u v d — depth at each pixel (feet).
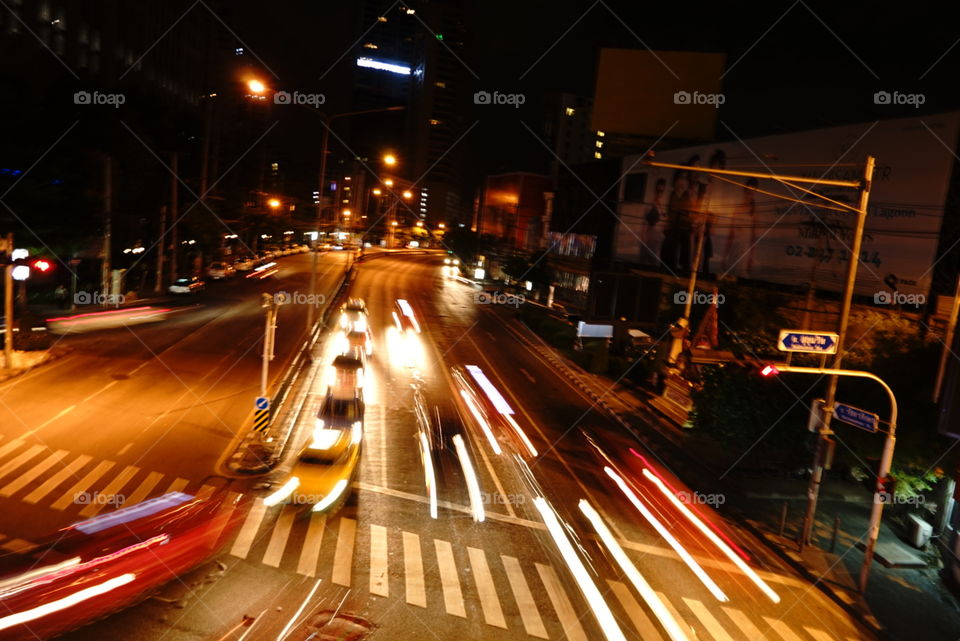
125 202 147.84
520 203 312.29
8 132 113.91
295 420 76.64
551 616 41.16
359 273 260.21
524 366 124.77
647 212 183.11
